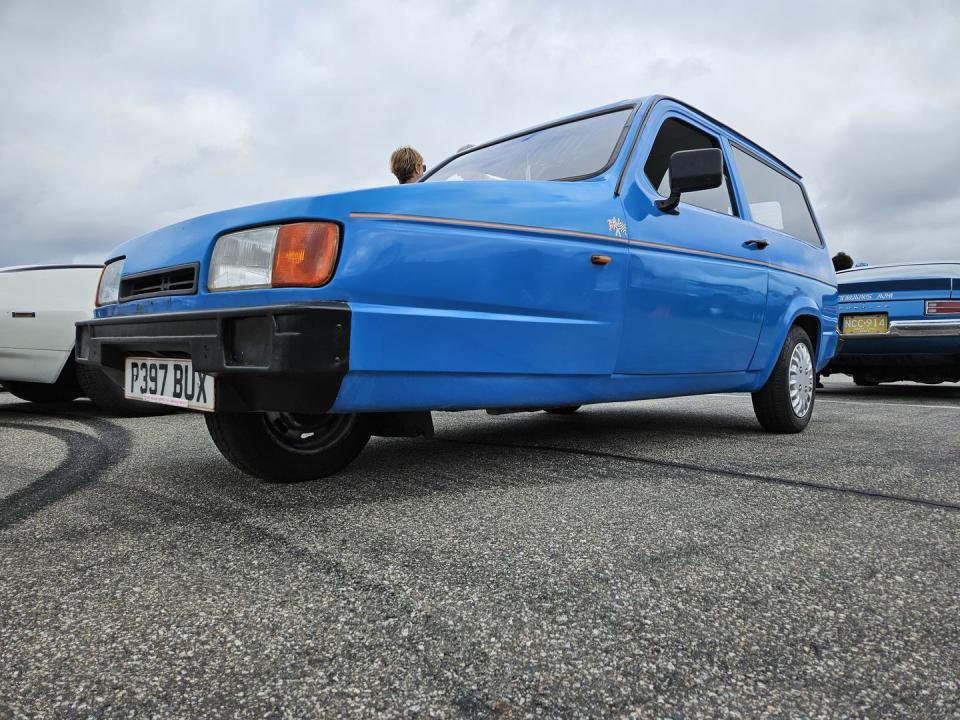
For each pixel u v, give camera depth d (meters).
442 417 4.21
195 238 1.88
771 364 3.23
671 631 1.13
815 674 0.99
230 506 1.94
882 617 1.18
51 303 4.38
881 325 5.75
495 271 1.98
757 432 3.44
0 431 3.72
